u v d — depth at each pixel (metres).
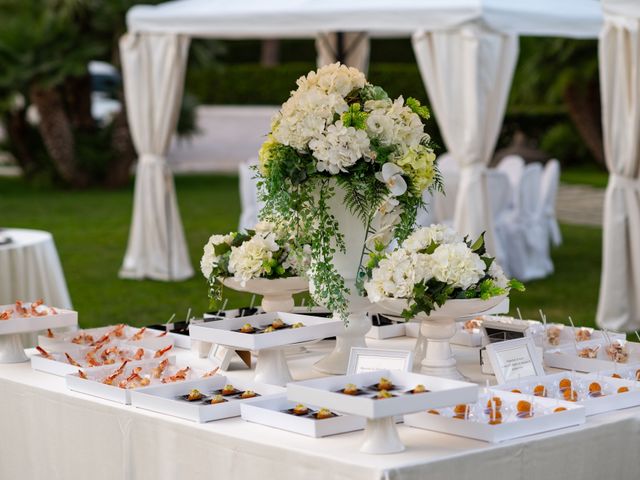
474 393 2.18
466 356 3.16
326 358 3.00
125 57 7.61
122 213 12.50
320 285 2.76
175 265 8.05
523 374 2.76
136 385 2.71
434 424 2.33
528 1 6.34
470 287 2.63
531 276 7.97
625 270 5.89
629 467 2.44
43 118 15.10
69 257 9.30
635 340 5.61
